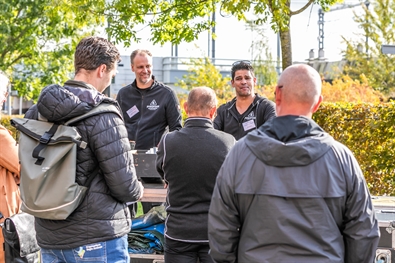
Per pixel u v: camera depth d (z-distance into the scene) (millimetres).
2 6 13281
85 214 2520
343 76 20125
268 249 2049
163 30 9734
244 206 2117
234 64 4762
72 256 2543
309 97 2143
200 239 3021
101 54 2643
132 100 5039
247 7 7719
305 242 2018
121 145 2541
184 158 2996
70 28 14328
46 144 2480
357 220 2070
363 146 7434
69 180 2432
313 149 2035
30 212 2463
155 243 3771
